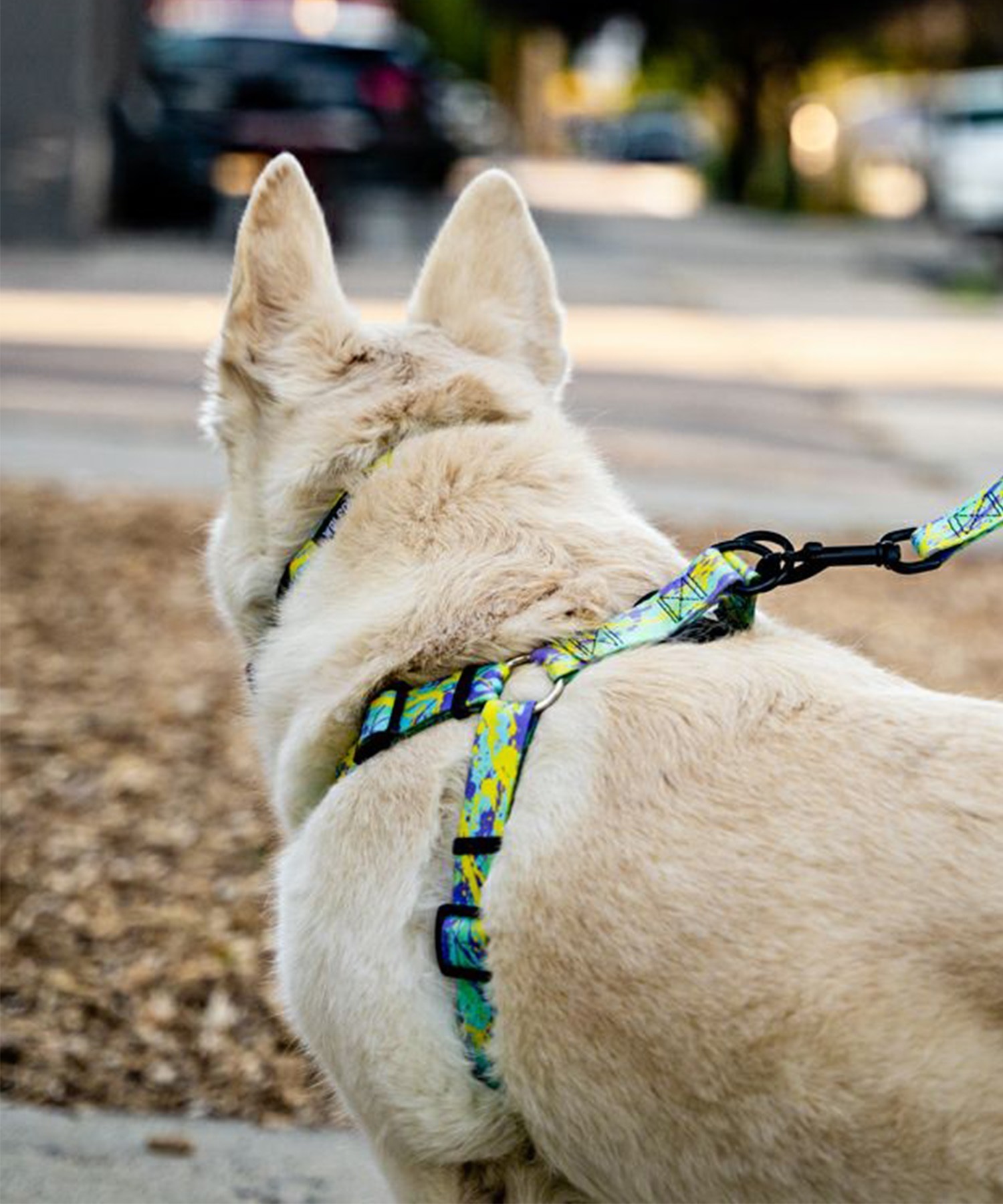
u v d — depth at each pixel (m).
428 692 1.55
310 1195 2.14
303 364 1.69
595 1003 1.43
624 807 1.46
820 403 7.32
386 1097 1.51
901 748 1.45
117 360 7.18
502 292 1.78
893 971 1.39
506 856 1.47
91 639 3.82
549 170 31.44
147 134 11.66
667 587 1.56
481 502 1.62
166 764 3.13
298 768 1.60
